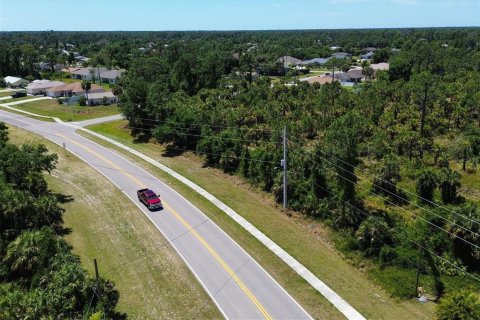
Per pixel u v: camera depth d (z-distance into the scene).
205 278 37.06
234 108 88.81
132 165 65.62
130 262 39.62
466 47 194.75
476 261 38.34
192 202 52.22
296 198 49.97
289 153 54.50
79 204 51.75
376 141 64.56
